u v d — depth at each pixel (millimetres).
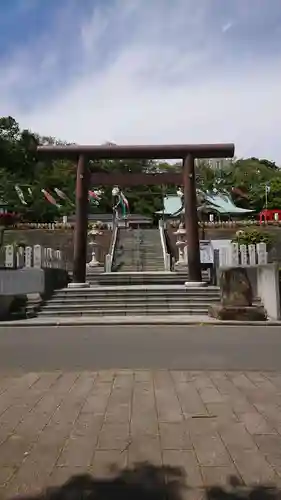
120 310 18016
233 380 7098
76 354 9844
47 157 21156
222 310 15945
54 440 4562
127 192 74312
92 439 4570
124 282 25359
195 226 21109
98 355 9688
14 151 78875
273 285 16469
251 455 4098
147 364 8633
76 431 4816
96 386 6828
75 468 3893
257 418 5145
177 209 66312
